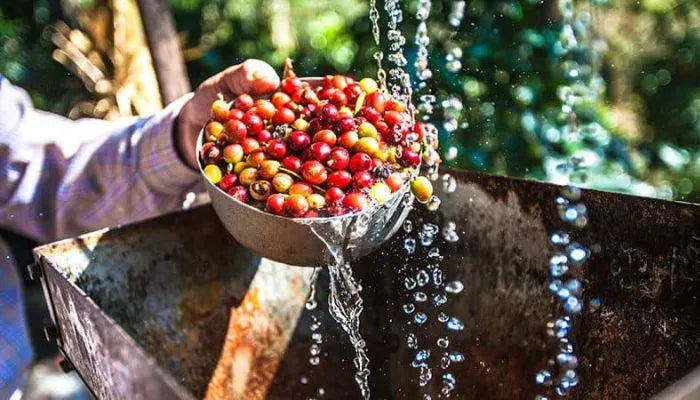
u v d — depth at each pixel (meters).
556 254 0.85
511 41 1.47
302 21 2.06
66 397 1.24
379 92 0.77
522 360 0.88
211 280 0.95
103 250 0.88
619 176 1.52
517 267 0.89
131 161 0.89
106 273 0.88
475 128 1.53
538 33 1.46
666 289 0.76
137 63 1.63
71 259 0.86
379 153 0.72
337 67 1.97
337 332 1.00
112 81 1.69
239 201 0.70
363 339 0.99
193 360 0.93
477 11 1.50
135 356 0.67
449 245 0.94
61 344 0.86
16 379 0.88
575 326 0.84
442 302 0.95
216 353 0.95
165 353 0.91
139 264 0.90
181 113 0.86
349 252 0.73
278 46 2.06
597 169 1.51
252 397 0.96
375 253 0.97
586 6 1.51
